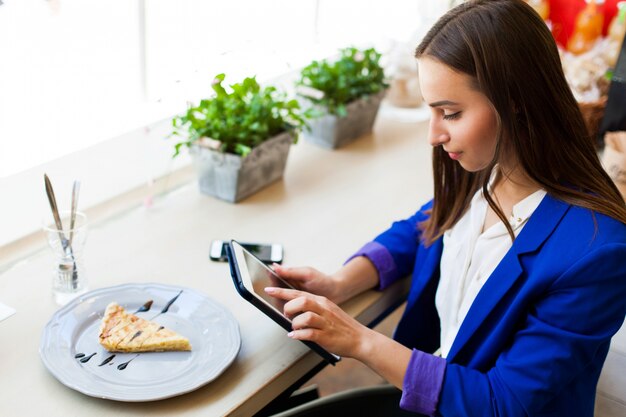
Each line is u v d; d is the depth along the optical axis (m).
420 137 2.09
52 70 1.43
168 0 1.57
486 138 1.08
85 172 1.60
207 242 1.49
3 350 1.14
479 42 1.03
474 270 1.25
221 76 1.61
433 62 1.07
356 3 2.17
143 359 1.14
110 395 1.04
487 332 1.18
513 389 1.07
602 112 1.79
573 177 1.12
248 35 1.78
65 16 1.41
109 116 1.59
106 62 1.53
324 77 1.90
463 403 1.09
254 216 1.60
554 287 1.07
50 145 1.48
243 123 1.62
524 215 1.17
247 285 1.11
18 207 1.48
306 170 1.83
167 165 1.79
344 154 1.94
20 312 1.24
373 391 1.35
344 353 1.13
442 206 1.34
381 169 1.88
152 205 1.61
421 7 2.25
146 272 1.37
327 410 1.30
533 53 1.04
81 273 1.28
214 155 1.58
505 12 1.04
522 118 1.08
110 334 1.15
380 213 1.66
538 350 1.06
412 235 1.46
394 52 2.21
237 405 1.08
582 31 1.82
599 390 1.37
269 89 1.70
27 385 1.08
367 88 1.97
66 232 1.23
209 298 1.27
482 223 1.26
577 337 1.04
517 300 1.11
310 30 2.02
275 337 1.23
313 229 1.57
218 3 1.67
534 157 1.10
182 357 1.15
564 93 1.08
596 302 1.04
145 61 1.60
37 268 1.37
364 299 1.37
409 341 1.44
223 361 1.13
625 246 1.05
